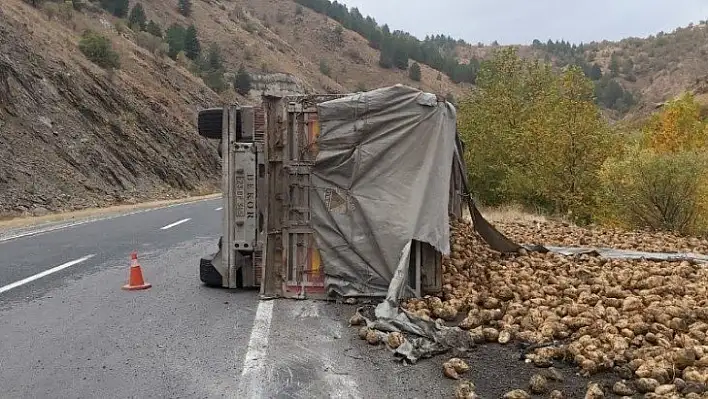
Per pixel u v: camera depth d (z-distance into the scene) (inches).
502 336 214.7
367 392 170.4
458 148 423.5
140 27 3063.5
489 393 168.7
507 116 927.7
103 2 3189.0
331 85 5064.0
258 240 296.7
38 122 1201.4
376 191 271.9
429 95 274.7
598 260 363.9
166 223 699.4
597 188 751.7
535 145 807.7
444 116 278.1
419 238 263.0
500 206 836.6
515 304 247.4
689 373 173.5
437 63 7081.7
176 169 1669.5
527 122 845.8
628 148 706.8
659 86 7416.3
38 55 1370.6
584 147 764.0
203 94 2407.7
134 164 1464.1
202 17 4581.7
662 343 201.5
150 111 1775.3
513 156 843.4
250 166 292.5
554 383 175.8
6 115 1133.1
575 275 315.6
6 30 1318.9
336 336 223.6
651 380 169.6
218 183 1909.4
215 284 314.5
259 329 232.7
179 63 2765.7
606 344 201.6
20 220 782.5
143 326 240.4
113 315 258.1
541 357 192.7
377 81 6102.4
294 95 280.5
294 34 6781.5
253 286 306.0
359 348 209.9
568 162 772.0
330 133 274.1
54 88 1343.5
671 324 218.5
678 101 1029.2
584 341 199.6
